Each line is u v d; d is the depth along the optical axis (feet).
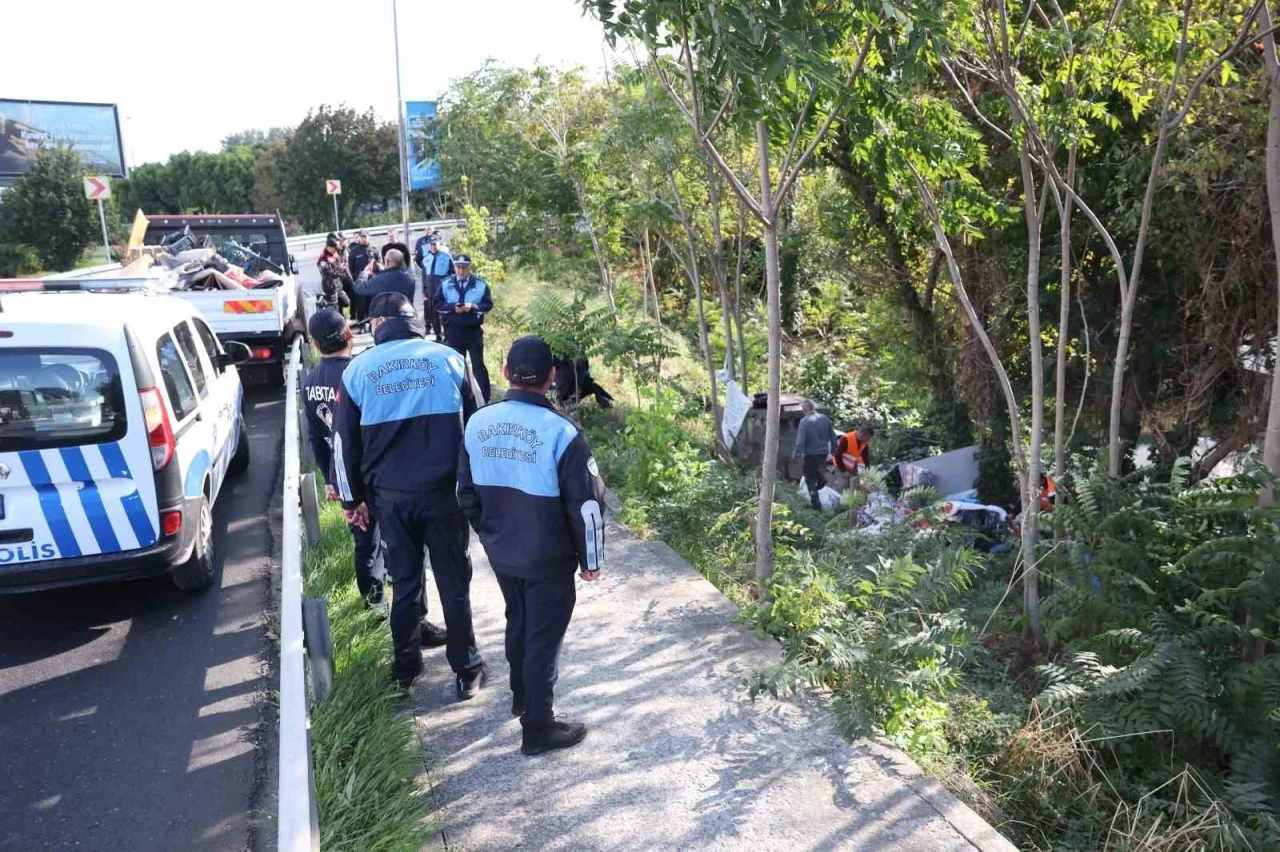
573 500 12.66
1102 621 18.53
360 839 11.85
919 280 38.19
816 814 12.62
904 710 14.97
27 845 12.64
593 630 17.94
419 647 15.55
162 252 47.70
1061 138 20.67
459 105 60.75
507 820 12.48
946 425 38.81
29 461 17.71
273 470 29.89
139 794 13.74
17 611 19.88
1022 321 32.01
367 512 15.65
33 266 122.31
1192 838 13.20
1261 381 26.43
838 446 31.30
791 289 59.31
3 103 146.30
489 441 12.95
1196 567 18.01
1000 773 15.05
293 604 13.93
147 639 18.61
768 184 17.67
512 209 57.52
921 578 17.19
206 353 24.76
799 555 18.33
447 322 34.19
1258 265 25.17
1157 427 30.71
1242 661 16.66
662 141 32.40
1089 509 19.76
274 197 180.24
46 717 15.76
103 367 18.16
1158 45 20.07
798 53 13.48
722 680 16.05
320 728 13.88
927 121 20.17
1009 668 19.51
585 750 14.01
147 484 18.51
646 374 35.42
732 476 28.12
